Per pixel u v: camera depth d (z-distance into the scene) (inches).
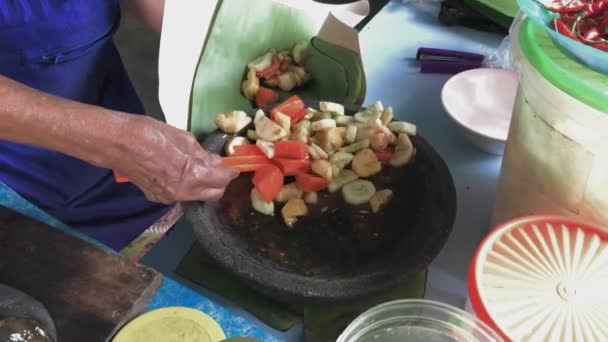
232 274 29.2
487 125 38.4
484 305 23.3
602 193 25.5
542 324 22.8
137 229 51.6
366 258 30.4
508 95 40.4
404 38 48.1
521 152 28.3
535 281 24.0
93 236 50.1
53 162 48.3
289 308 30.4
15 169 47.3
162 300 29.0
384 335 23.8
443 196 32.0
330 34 41.8
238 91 42.5
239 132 37.1
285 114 37.6
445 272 32.0
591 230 25.8
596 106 23.3
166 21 36.3
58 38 44.8
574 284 23.8
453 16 49.0
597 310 23.1
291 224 32.4
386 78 44.4
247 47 42.4
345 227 32.4
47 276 28.4
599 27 25.7
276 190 33.8
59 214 49.6
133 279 28.3
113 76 52.6
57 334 26.4
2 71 44.8
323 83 43.2
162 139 30.0
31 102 29.0
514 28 28.8
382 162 35.9
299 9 43.9
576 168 25.6
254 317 30.2
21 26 43.1
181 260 32.8
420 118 41.1
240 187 34.6
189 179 30.5
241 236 31.5
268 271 28.7
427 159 34.5
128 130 29.5
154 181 30.9
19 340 23.1
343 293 27.8
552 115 25.3
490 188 36.4
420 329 23.9
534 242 25.5
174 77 37.9
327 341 28.8
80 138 29.5
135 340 26.5
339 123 37.6
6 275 28.3
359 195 33.7
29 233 30.1
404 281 28.4
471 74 41.4
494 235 25.9
